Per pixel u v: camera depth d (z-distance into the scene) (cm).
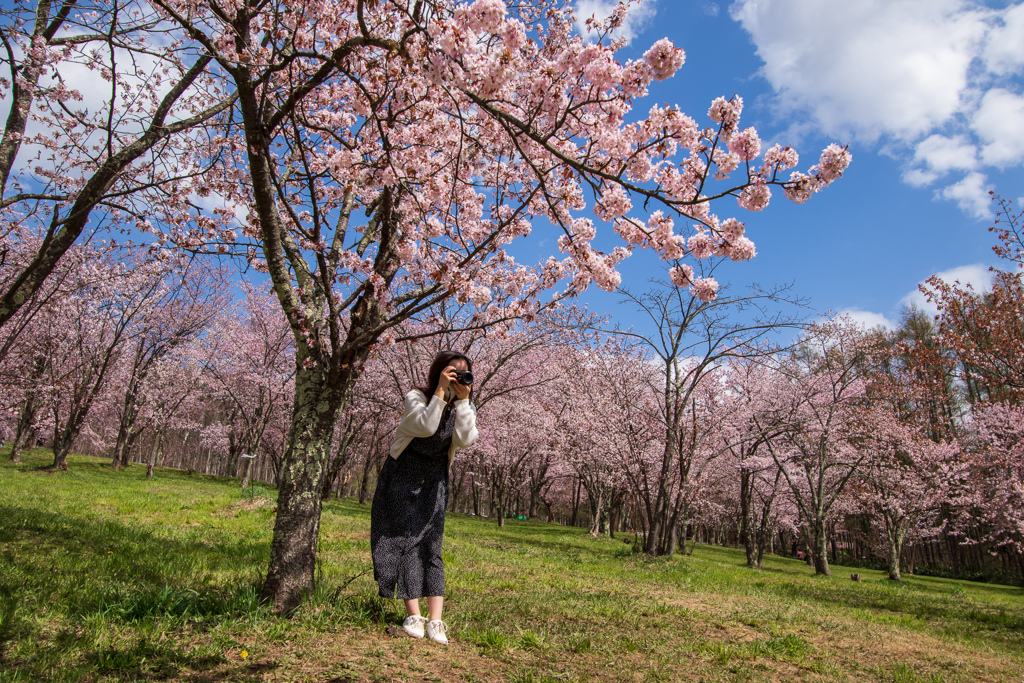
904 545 3128
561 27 628
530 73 441
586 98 330
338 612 350
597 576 884
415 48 315
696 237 328
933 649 522
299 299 421
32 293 499
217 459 5103
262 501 1295
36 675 226
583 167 306
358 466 4378
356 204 576
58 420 2428
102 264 1571
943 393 2333
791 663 394
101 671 239
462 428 346
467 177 542
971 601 1225
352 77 352
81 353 2266
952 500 2148
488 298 416
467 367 359
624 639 397
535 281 536
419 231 464
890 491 2231
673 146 310
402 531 338
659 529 1540
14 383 2106
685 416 1802
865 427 2236
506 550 1181
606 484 2344
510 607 479
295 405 402
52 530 614
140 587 383
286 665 262
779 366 1702
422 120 425
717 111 290
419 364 1941
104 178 516
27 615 299
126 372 3066
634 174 323
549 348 2236
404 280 545
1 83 543
